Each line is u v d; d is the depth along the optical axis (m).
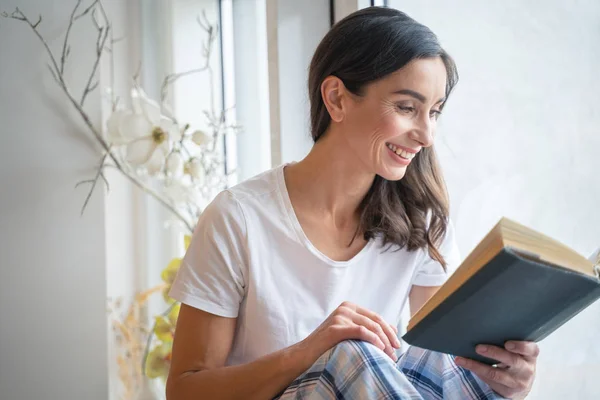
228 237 1.20
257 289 1.21
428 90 1.11
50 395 2.03
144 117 2.02
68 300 2.04
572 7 1.24
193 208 2.33
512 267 0.79
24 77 2.00
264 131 2.26
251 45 2.29
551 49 1.29
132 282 2.34
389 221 1.26
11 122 2.00
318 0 1.81
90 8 2.05
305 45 1.82
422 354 1.12
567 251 0.86
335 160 1.22
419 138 1.13
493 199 1.44
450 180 1.55
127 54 2.30
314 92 1.23
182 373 1.19
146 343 2.27
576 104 1.24
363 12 1.16
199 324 1.20
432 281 1.37
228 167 2.42
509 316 0.89
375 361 0.94
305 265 1.23
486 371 1.03
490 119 1.43
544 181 1.32
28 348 2.02
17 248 2.01
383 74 1.10
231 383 1.10
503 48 1.39
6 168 2.00
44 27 2.02
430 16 1.57
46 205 2.02
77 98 2.04
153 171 2.03
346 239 1.28
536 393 1.39
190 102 2.38
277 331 1.22
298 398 0.98
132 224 2.34
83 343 2.05
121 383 2.22
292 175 1.28
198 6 2.38
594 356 1.25
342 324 1.04
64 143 2.03
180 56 2.36
